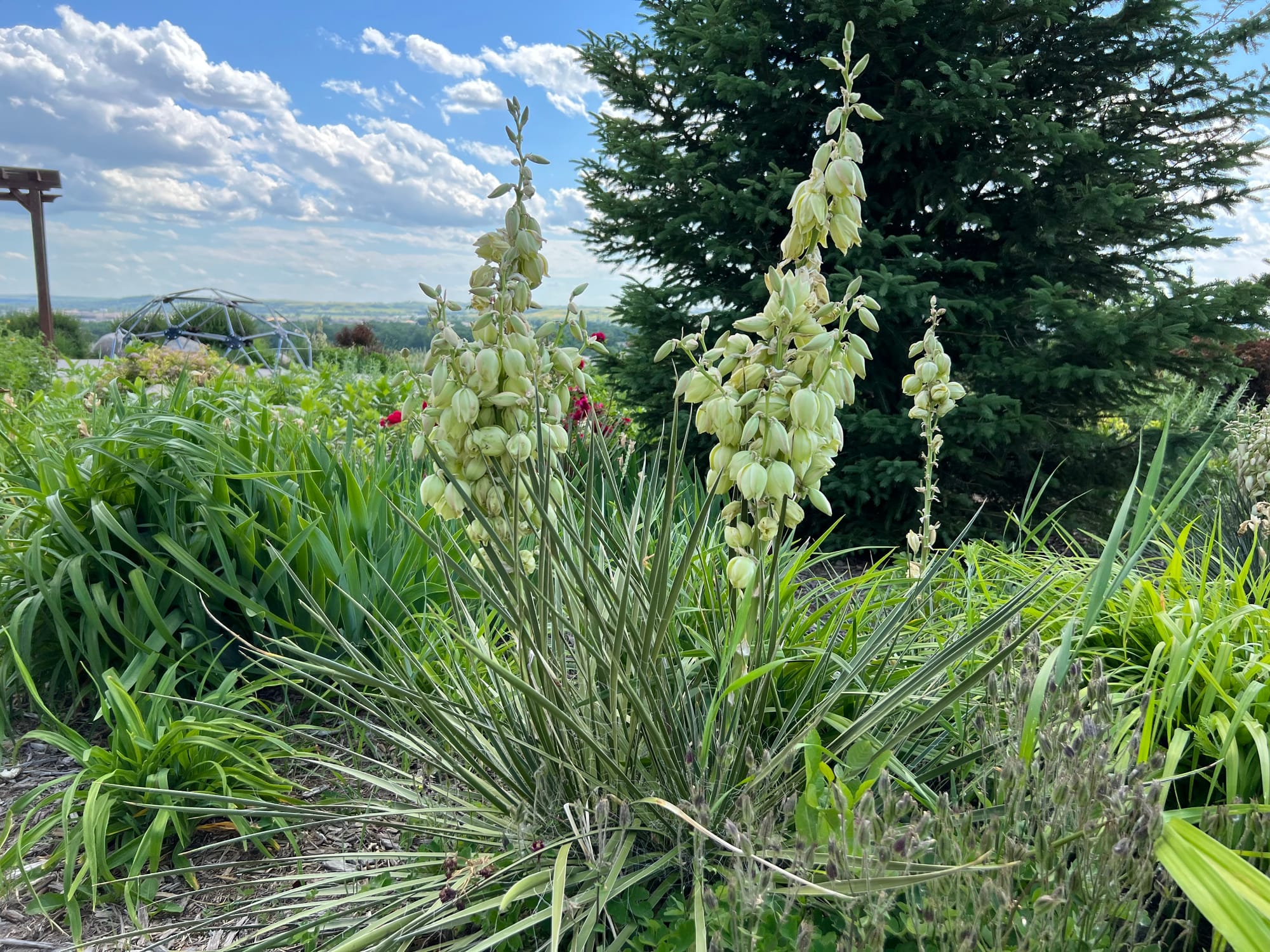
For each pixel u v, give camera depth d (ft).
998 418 16.40
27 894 6.91
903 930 5.05
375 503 10.95
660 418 20.44
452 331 5.13
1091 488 18.11
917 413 8.89
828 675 7.47
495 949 5.42
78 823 7.59
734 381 5.39
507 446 5.26
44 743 9.08
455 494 5.39
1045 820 5.11
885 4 15.79
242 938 6.00
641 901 5.48
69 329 71.87
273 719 9.21
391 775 8.17
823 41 18.53
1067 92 18.74
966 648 5.59
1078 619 8.16
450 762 6.42
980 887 4.27
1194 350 16.97
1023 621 8.46
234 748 7.98
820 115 18.34
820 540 8.63
